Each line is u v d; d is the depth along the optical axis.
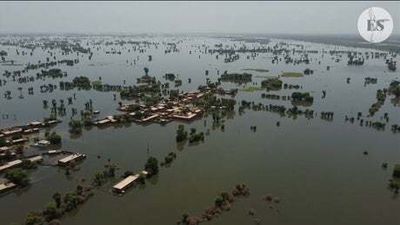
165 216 133.12
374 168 176.25
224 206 138.25
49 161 178.00
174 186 155.88
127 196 147.12
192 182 159.38
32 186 154.00
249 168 174.50
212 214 133.88
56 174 164.88
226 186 155.62
